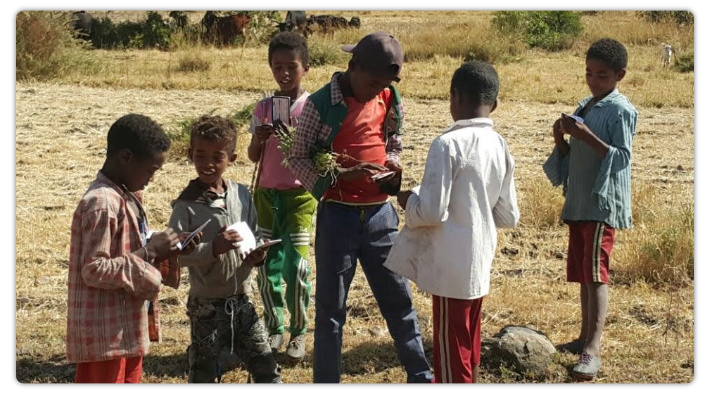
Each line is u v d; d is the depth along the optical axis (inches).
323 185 198.7
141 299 175.5
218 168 192.9
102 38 908.6
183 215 193.0
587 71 231.1
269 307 240.7
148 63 759.7
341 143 201.8
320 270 204.8
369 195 202.7
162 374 229.0
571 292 283.0
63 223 339.9
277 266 240.7
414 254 195.0
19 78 646.5
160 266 190.4
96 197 170.9
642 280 289.1
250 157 244.2
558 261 311.1
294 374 231.0
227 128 192.5
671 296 270.8
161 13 1123.9
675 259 292.2
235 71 705.0
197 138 191.8
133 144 174.1
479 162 188.4
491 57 800.3
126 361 183.8
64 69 675.4
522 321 261.0
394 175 201.3
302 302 235.1
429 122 532.4
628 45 911.0
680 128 530.3
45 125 506.9
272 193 235.6
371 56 193.6
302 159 202.2
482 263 190.9
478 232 189.6
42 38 664.4
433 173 185.6
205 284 193.0
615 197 225.6
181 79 662.5
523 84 661.3
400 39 858.1
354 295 278.8
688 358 237.8
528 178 406.9
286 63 234.8
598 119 227.5
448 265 189.5
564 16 922.7
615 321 261.0
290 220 235.6
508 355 228.5
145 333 177.6
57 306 267.7
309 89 625.0
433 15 1256.2
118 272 168.7
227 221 194.7
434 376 201.9
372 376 229.1
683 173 426.3
